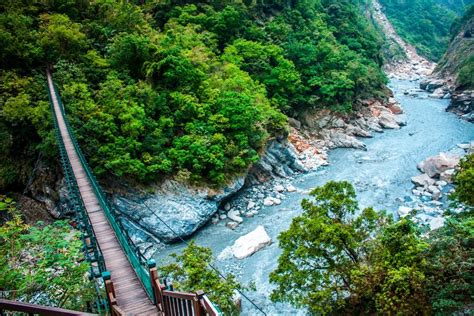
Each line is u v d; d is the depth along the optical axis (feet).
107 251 43.68
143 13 148.05
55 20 111.04
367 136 159.53
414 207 100.37
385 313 51.80
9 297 26.89
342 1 249.34
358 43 210.79
